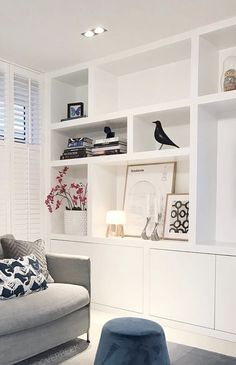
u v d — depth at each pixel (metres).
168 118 3.41
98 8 2.57
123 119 3.47
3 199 3.54
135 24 2.82
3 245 2.79
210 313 2.79
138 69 3.68
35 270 2.49
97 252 3.49
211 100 2.85
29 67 3.77
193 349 2.54
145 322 2.13
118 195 3.88
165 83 3.55
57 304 2.34
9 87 3.62
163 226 3.36
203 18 2.73
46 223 3.92
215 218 3.20
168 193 3.43
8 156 3.59
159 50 3.20
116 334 1.97
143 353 1.94
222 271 2.74
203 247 2.84
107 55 3.46
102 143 3.60
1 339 2.06
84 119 3.68
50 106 3.95
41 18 2.72
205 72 3.02
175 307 2.97
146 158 3.23
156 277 3.09
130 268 3.25
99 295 3.45
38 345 2.27
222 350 2.53
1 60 3.54
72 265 2.75
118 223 3.49
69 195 4.11
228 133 3.18
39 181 3.91
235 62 2.94
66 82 4.09
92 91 3.60
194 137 2.94
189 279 2.90
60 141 4.06
